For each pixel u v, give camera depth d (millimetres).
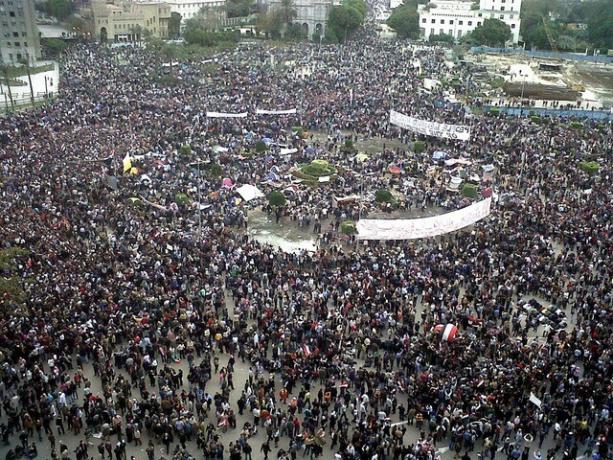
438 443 37219
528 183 73562
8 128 83875
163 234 56344
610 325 46031
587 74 170625
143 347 42375
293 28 198875
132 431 36312
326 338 43688
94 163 73562
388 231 55344
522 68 170375
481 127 96750
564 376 40062
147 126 88688
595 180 74438
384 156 82500
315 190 71500
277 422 37250
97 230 57688
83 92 106000
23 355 40719
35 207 59719
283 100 105938
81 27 192625
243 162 78438
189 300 47562
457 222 56812
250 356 43219
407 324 45875
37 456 35469
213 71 127438
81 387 40688
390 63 151375
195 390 39094
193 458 34531
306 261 54906
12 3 151625
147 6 199125
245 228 63406
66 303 44906
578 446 37156
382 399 39375
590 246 57094
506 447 36344
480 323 45656
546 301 50938
